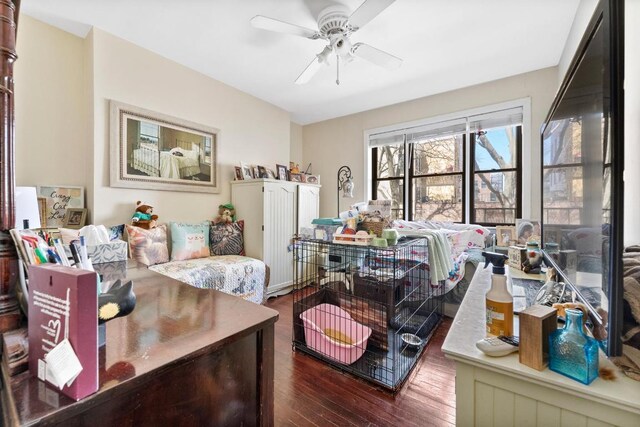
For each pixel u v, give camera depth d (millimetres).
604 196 665
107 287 1123
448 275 2127
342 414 1437
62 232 1773
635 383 617
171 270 2354
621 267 611
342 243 1713
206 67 2961
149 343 702
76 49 2402
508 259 2033
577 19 2049
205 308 954
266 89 3479
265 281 3004
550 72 2875
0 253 670
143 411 604
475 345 813
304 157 4867
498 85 3162
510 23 2201
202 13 2125
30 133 2182
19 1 764
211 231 3098
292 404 1510
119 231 2426
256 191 3201
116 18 2195
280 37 2424
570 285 1022
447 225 3318
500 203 3242
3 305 663
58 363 495
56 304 517
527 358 695
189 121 2969
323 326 2035
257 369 872
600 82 707
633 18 937
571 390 624
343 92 3543
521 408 704
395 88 3412
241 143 3547
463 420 785
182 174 2932
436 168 3676
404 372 1735
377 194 4176
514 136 3158
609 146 628
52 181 2281
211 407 743
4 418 465
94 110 2324
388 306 1905
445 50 2580
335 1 1961
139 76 2582
